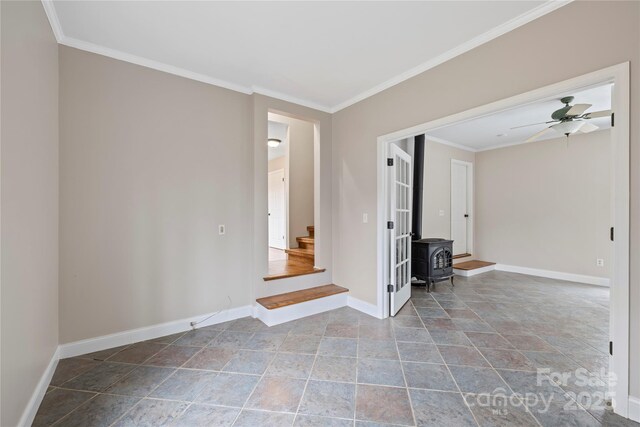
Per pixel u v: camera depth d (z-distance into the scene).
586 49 1.72
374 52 2.47
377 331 2.80
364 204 3.35
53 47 2.07
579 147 4.76
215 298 3.01
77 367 2.12
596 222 4.60
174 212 2.75
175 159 2.76
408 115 2.82
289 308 3.08
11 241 1.39
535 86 1.94
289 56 2.54
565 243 4.89
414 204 4.48
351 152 3.52
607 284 4.48
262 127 3.19
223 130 3.05
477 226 6.00
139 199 2.57
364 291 3.36
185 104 2.81
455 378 2.00
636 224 1.56
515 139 5.23
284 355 2.33
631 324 1.58
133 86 2.54
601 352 2.36
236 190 3.15
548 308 3.46
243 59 2.60
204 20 2.05
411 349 2.43
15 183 1.44
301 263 4.28
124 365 2.16
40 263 1.80
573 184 4.82
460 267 5.27
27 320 1.58
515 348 2.44
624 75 1.58
